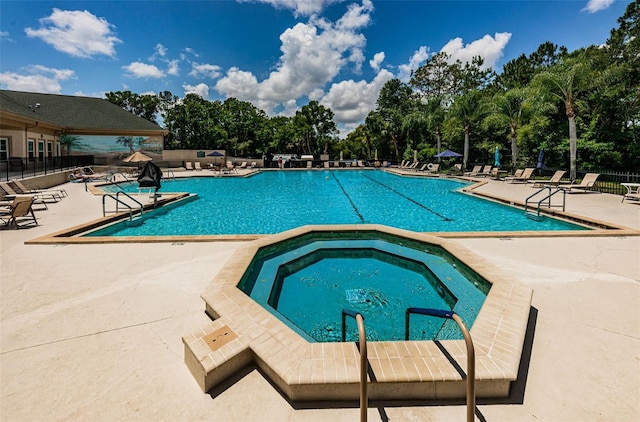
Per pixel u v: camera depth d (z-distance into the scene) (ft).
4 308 11.89
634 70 61.62
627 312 11.34
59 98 93.97
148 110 163.94
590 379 8.00
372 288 15.90
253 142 152.76
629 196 37.37
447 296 14.85
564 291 13.15
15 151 62.23
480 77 124.36
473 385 6.23
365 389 6.22
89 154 88.38
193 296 12.94
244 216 34.30
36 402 7.39
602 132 65.05
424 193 51.83
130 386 7.91
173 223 30.81
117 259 17.47
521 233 22.29
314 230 22.57
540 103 63.31
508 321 9.62
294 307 13.99
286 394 7.57
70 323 10.85
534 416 6.94
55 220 27.66
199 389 7.81
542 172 67.72
